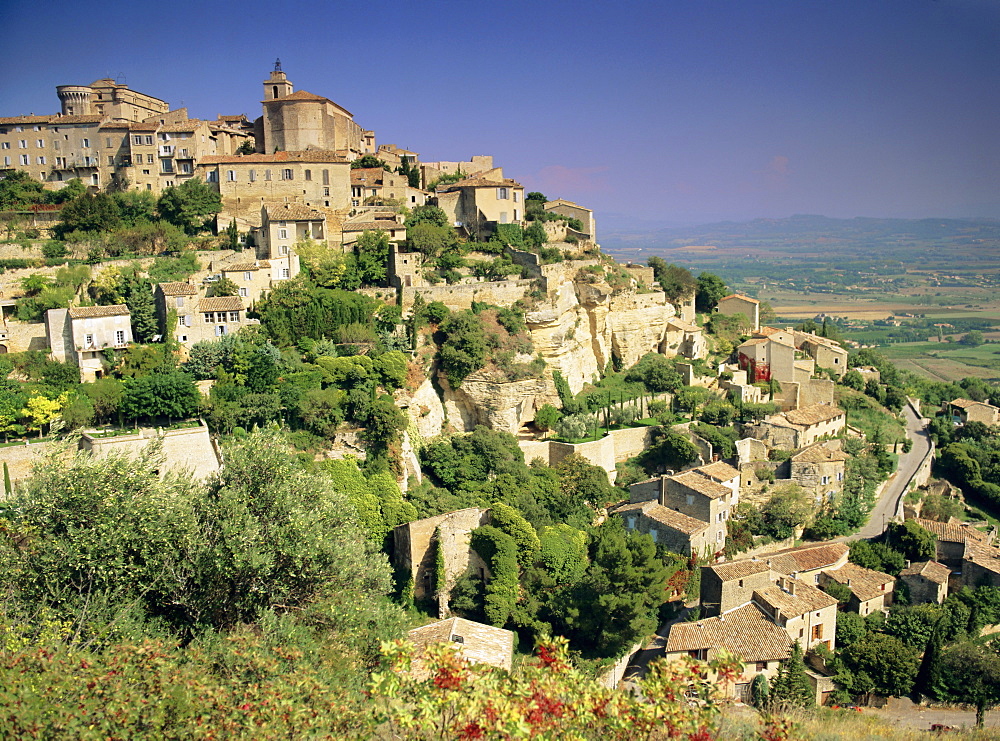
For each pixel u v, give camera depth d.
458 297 118.56
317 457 94.44
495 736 29.36
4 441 83.31
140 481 49.84
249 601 47.72
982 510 119.81
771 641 71.06
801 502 101.94
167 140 139.62
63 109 158.88
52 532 46.59
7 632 37.34
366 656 47.78
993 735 63.12
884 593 87.56
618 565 75.75
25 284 106.31
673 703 32.50
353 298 113.06
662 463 113.12
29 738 30.89
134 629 42.44
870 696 74.00
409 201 150.38
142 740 33.12
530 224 147.25
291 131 150.50
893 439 132.75
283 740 34.03
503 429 109.56
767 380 137.12
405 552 79.25
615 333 135.38
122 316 98.81
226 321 104.38
